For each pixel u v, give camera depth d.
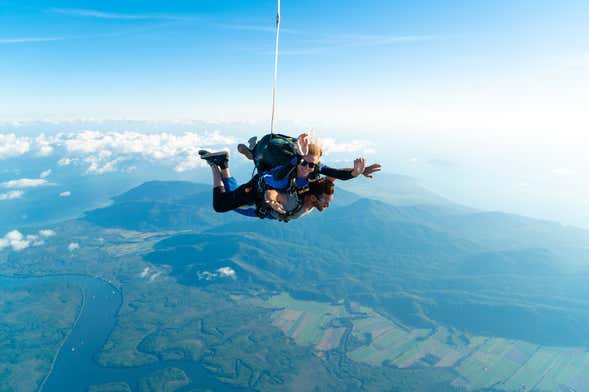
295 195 4.53
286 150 4.50
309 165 4.18
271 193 4.44
